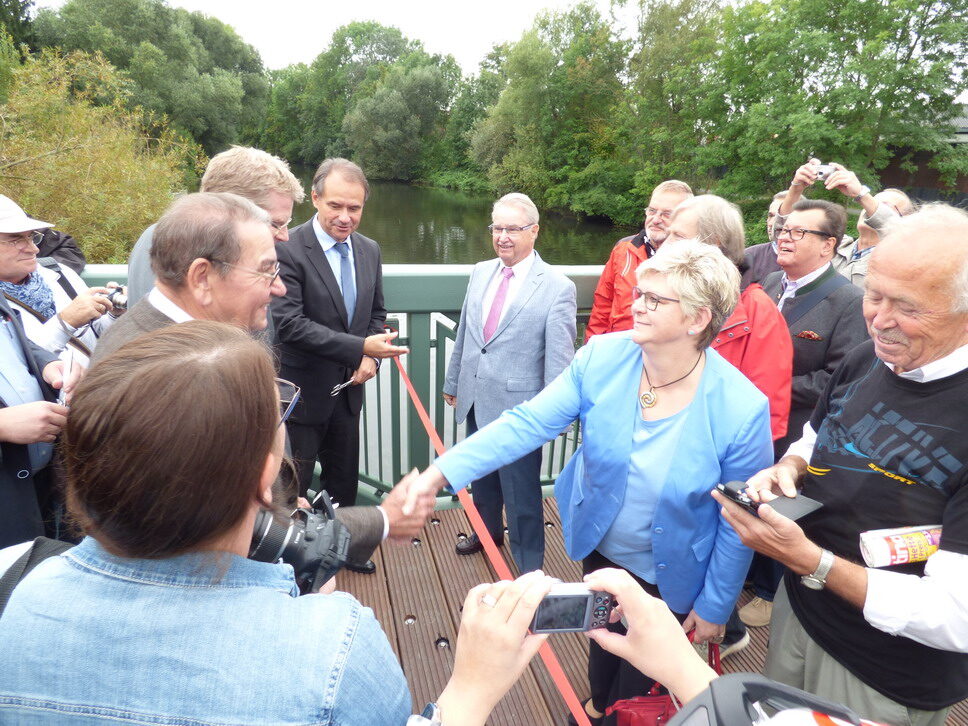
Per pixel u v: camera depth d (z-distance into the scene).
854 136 24.41
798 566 1.25
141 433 0.59
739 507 1.33
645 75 36.16
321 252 2.55
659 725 1.46
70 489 0.64
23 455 1.80
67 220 11.60
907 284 1.15
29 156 11.57
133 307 1.40
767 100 27.38
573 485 1.83
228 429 0.62
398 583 2.58
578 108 41.62
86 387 0.64
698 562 1.66
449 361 3.01
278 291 1.58
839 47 25.33
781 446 2.44
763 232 26.02
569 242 35.75
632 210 37.88
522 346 2.66
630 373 1.67
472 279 2.85
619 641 0.93
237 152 2.03
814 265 2.45
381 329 2.84
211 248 1.33
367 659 0.66
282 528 0.90
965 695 1.31
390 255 30.56
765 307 2.13
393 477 3.42
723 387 1.59
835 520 1.34
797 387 2.39
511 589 0.87
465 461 1.66
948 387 1.19
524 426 1.72
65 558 0.68
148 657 0.62
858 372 1.44
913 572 1.24
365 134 59.22
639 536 1.68
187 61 38.62
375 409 3.46
